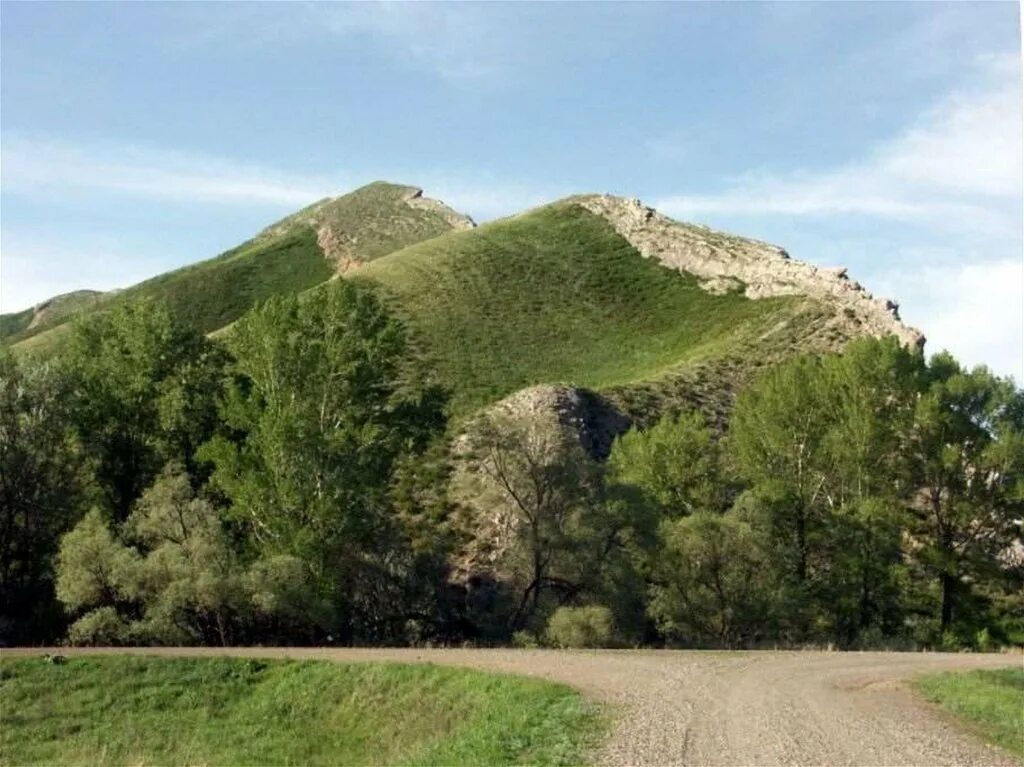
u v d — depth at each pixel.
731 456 50.34
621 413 62.94
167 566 36.88
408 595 42.34
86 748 24.14
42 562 43.50
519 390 68.62
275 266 145.88
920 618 46.12
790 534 47.72
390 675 26.23
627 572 40.44
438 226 160.50
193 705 26.77
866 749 14.80
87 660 28.91
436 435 46.47
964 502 45.69
